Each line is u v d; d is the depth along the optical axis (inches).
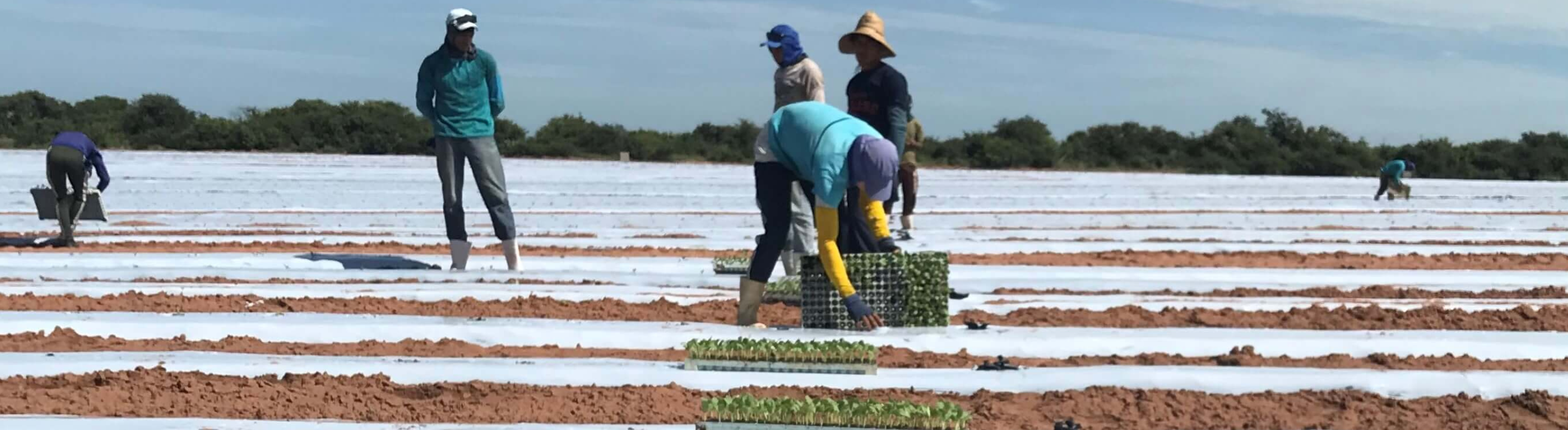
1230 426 210.7
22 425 196.7
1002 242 548.1
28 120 2005.4
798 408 195.5
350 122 2064.5
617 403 219.8
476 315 321.7
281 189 888.9
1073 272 420.8
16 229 591.5
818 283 295.7
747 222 683.4
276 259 439.2
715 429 195.6
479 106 406.9
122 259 434.3
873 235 301.9
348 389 228.5
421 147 2076.8
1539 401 221.6
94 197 498.3
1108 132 2170.3
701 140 2144.4
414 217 700.0
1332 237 609.3
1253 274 418.6
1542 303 346.3
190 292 356.2
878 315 294.8
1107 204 884.0
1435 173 2039.9
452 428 201.0
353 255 453.4
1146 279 396.2
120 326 287.9
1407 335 281.9
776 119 288.7
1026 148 2097.7
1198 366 250.7
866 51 330.0
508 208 413.1
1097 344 277.1
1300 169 2096.5
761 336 283.1
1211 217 735.7
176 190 852.6
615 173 1258.6
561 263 443.2
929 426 192.7
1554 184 1393.9
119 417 204.7
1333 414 217.6
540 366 240.8
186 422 200.1
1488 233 636.1
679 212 723.4
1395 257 496.4
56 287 358.6
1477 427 209.2
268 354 261.6
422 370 239.5
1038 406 222.4
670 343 283.9
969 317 318.7
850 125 280.8
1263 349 274.1
